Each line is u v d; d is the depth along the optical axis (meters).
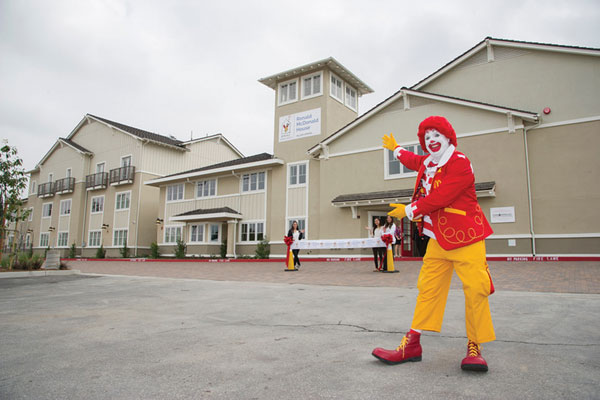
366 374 2.95
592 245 13.67
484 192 14.81
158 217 29.34
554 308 5.26
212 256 24.67
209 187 26.28
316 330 4.46
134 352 3.72
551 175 14.57
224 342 4.03
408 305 5.83
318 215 20.78
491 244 15.01
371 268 13.41
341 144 19.58
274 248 22.20
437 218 3.14
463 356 3.37
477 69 17.23
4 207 13.62
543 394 2.47
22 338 4.35
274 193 22.66
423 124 3.23
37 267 13.95
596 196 13.81
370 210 18.78
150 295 7.87
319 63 21.69
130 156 31.69
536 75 15.63
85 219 34.62
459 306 5.62
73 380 2.97
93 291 8.77
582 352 3.34
